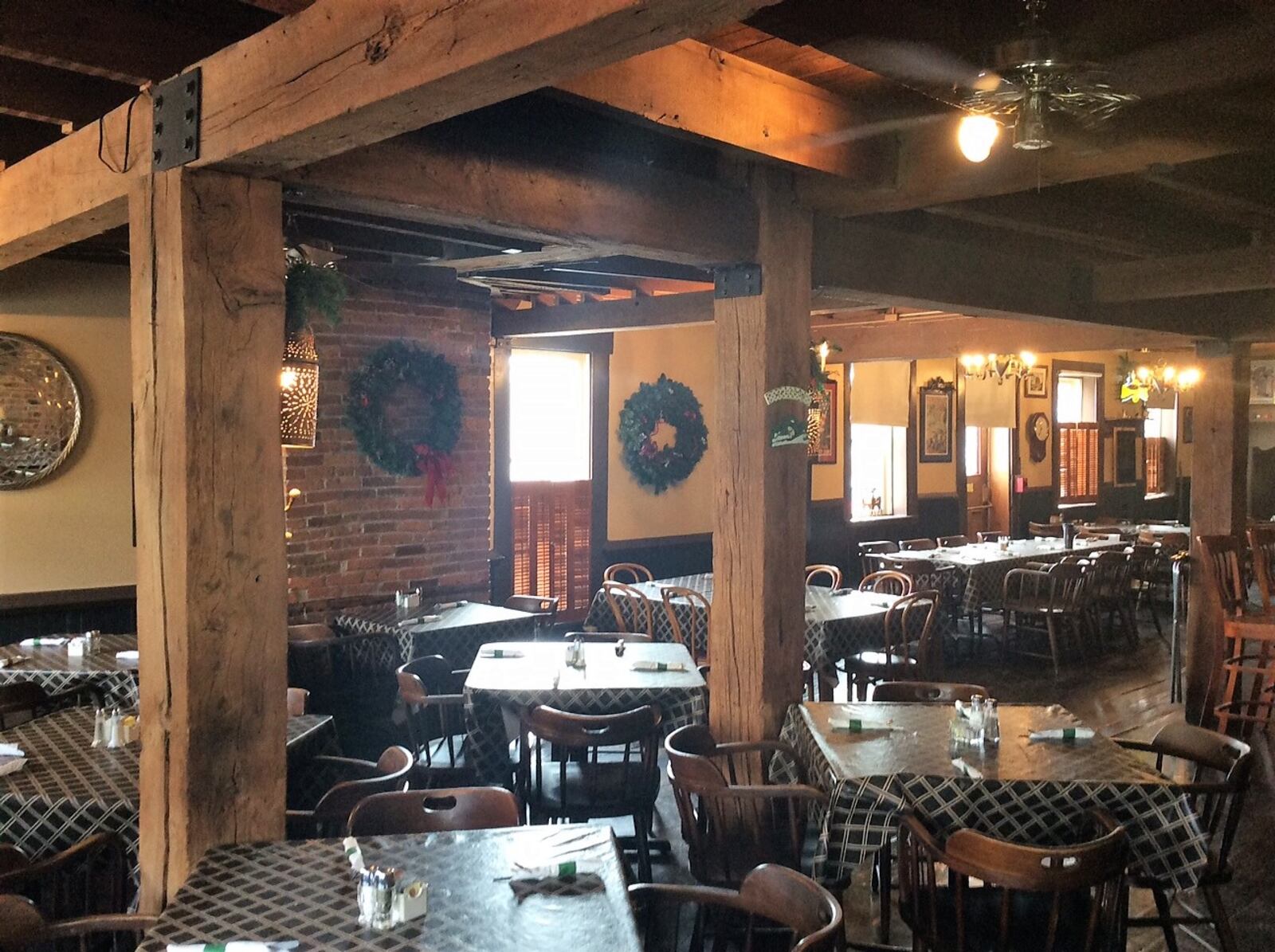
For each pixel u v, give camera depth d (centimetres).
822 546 986
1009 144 313
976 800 286
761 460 360
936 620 586
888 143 345
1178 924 312
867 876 388
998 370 927
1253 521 1153
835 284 421
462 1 172
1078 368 1294
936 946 259
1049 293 538
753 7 146
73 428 511
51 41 241
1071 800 285
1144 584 955
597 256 446
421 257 495
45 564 509
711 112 291
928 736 329
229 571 242
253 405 246
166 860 243
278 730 250
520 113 303
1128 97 244
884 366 1047
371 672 512
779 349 364
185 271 236
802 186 369
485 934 194
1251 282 504
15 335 497
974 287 493
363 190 263
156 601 245
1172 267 536
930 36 234
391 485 578
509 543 770
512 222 295
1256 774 505
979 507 1198
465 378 610
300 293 314
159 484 244
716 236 346
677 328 884
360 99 192
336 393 552
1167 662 772
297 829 300
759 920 306
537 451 798
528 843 240
